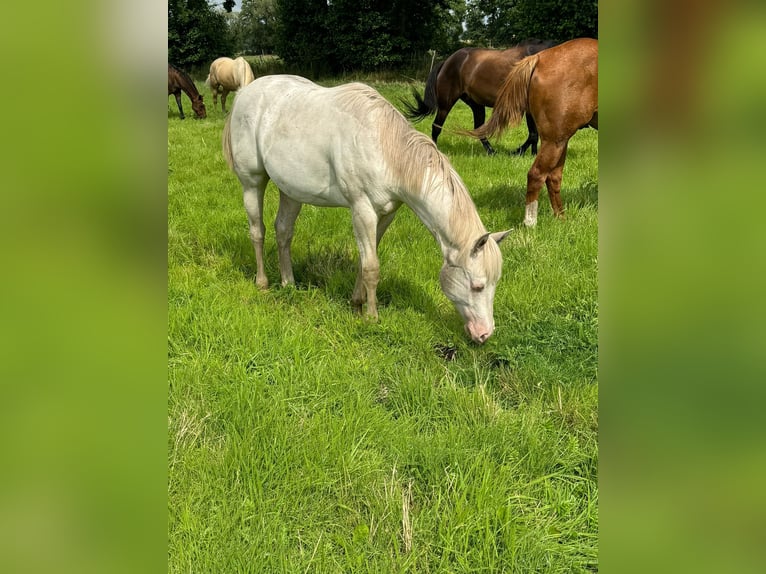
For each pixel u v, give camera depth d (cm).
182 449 236
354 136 314
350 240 476
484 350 326
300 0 2559
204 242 477
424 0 2514
